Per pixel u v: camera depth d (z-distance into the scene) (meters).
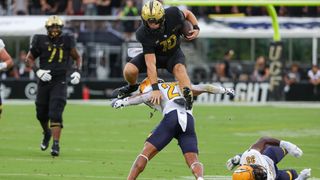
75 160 34.53
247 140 43.69
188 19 27.56
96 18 74.88
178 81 26.27
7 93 72.69
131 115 58.38
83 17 74.94
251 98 72.25
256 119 56.19
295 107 66.75
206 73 75.81
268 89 71.94
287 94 72.75
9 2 81.50
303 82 72.69
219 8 78.69
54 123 35.50
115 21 75.06
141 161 24.25
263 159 23.62
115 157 35.75
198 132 47.75
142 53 27.38
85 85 72.81
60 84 35.72
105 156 36.09
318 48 77.06
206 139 44.06
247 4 69.69
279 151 25.09
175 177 30.14
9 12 81.50
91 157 35.62
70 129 48.47
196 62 76.38
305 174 24.73
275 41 70.19
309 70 76.38
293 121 54.75
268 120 55.47
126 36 74.62
